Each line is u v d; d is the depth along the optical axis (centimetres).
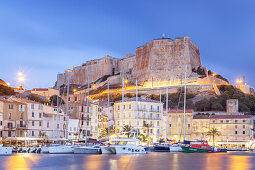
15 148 10525
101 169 6744
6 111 11869
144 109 16550
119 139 10738
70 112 15488
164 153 11700
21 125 12381
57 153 10356
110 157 9331
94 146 10706
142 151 10975
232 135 17238
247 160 9531
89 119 15450
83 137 14888
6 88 19838
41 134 12350
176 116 18075
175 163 8100
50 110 13938
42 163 7625
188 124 17825
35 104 13062
